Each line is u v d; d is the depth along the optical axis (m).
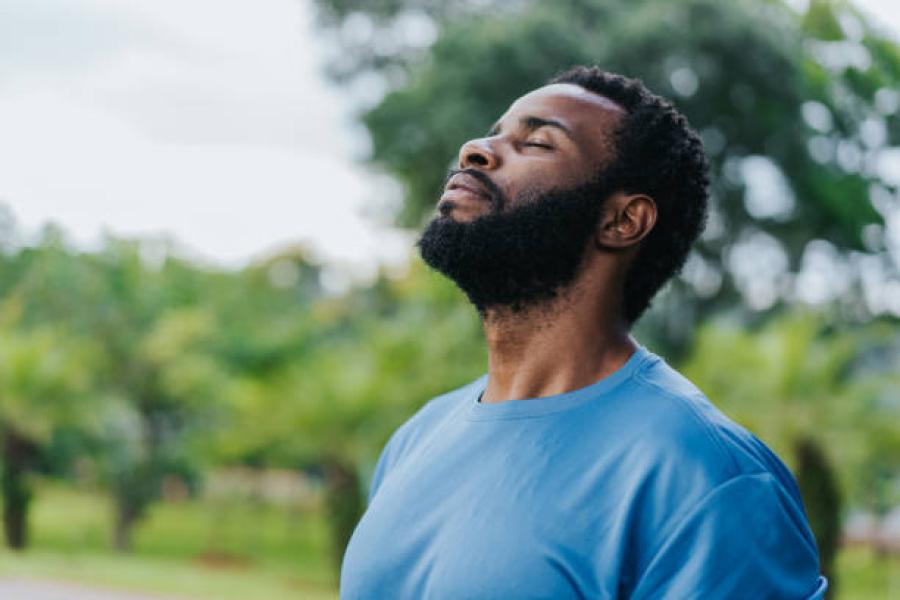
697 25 21.03
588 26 22.02
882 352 14.71
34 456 20.53
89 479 23.58
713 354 11.52
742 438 1.30
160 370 21.45
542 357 1.44
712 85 21.62
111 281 23.06
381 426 14.77
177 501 28.23
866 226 23.36
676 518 1.21
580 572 1.23
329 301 27.78
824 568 11.03
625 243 1.43
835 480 11.08
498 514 1.30
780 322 11.66
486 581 1.26
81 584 12.65
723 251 24.14
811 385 11.05
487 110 20.88
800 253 24.36
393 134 22.28
